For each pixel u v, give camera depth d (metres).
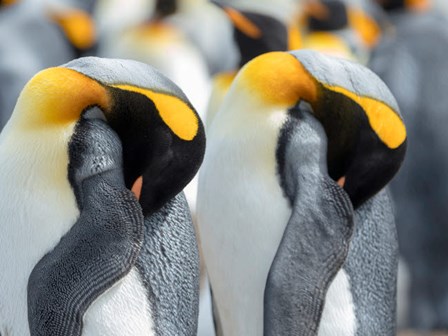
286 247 10.04
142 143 9.59
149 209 9.77
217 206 10.53
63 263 9.07
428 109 21.94
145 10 29.92
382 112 10.68
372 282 10.80
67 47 24.36
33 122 9.32
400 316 21.75
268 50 15.11
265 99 10.43
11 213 9.26
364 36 26.34
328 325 10.48
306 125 10.36
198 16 26.33
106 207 9.11
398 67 22.22
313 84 10.50
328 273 9.98
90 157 9.20
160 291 9.61
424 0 23.80
